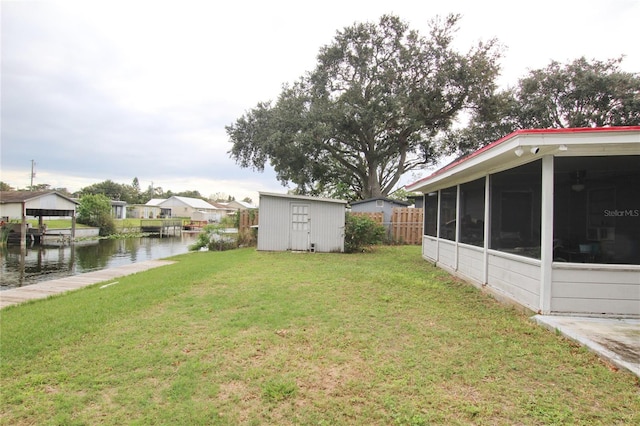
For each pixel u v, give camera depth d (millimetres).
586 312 4332
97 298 5906
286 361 3229
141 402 2553
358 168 25078
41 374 3000
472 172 6488
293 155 21562
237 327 4172
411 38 20875
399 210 15805
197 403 2531
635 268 4254
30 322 4562
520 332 3998
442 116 22031
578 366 3086
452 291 6121
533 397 2584
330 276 7414
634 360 3062
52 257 17031
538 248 4555
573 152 4250
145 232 35500
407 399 2570
